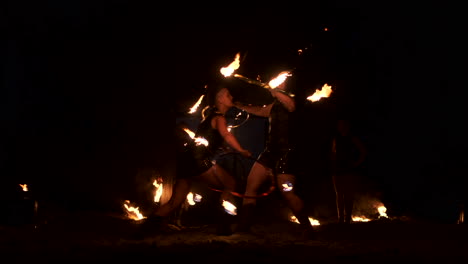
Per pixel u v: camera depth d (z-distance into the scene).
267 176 7.50
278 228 8.84
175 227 8.58
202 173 7.14
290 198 7.31
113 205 11.38
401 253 5.74
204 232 7.88
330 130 11.77
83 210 11.00
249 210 7.66
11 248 5.92
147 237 7.29
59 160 11.57
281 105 7.46
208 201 12.16
